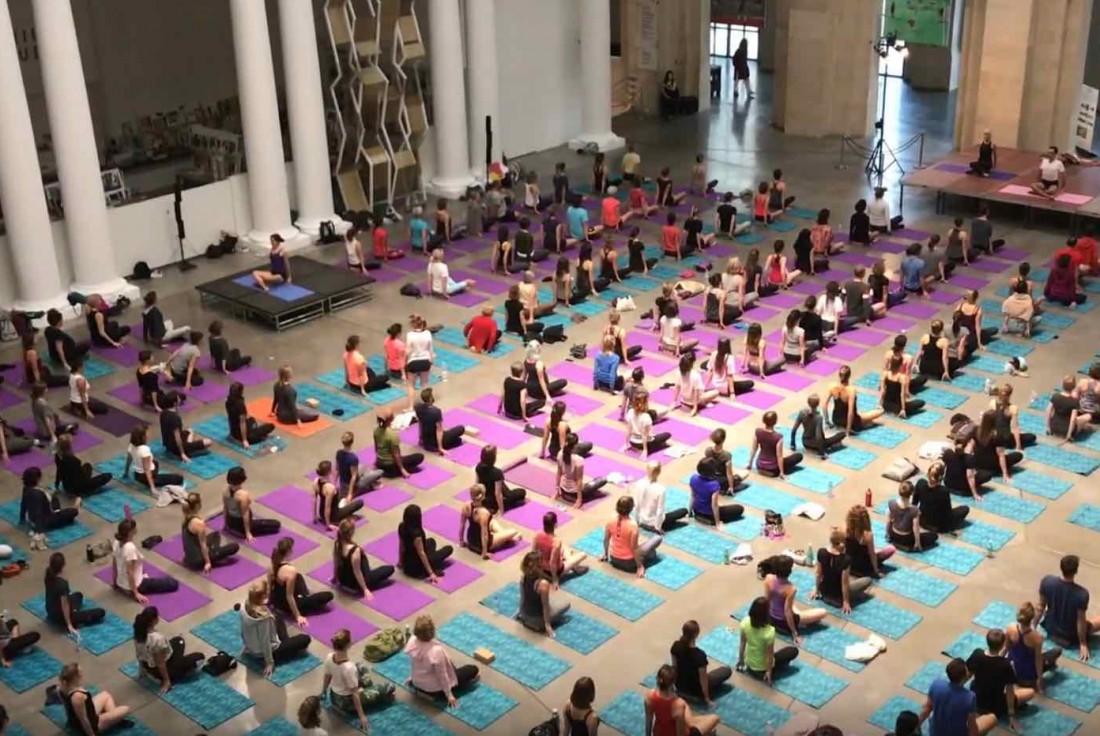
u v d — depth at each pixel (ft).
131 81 94.89
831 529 51.31
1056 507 52.70
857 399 61.77
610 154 103.55
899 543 49.98
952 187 85.61
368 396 63.67
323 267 77.05
